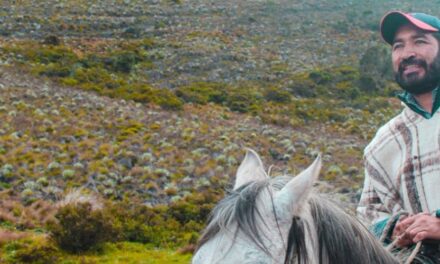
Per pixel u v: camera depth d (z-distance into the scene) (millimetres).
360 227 2775
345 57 76562
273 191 2518
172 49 72125
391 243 3020
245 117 48938
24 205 22906
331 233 2615
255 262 2297
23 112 39281
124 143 34281
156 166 30297
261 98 56281
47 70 54781
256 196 2482
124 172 28625
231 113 50312
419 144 3193
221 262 2324
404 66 3295
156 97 50312
